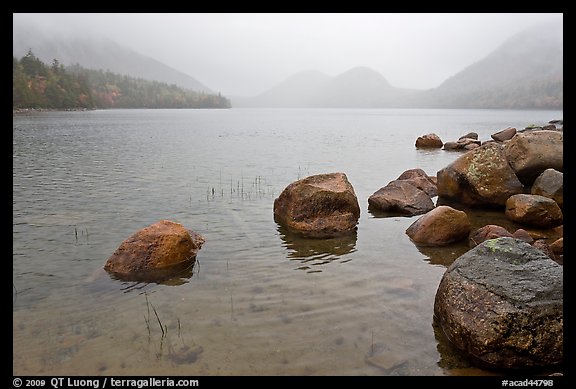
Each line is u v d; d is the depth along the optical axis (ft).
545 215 46.68
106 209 58.23
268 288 33.68
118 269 36.47
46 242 44.78
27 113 375.66
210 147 139.23
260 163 103.04
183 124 288.51
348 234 47.39
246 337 26.91
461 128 261.44
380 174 87.51
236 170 92.22
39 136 164.66
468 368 24.17
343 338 26.73
